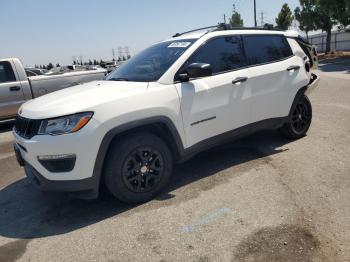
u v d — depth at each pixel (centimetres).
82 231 353
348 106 803
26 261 313
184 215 362
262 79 492
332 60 2856
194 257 293
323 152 504
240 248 298
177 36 517
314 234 308
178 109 407
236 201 380
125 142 376
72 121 348
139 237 331
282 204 364
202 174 464
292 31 582
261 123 504
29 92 952
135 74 447
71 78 1012
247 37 502
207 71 400
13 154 680
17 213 413
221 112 450
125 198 387
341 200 362
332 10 2756
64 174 355
